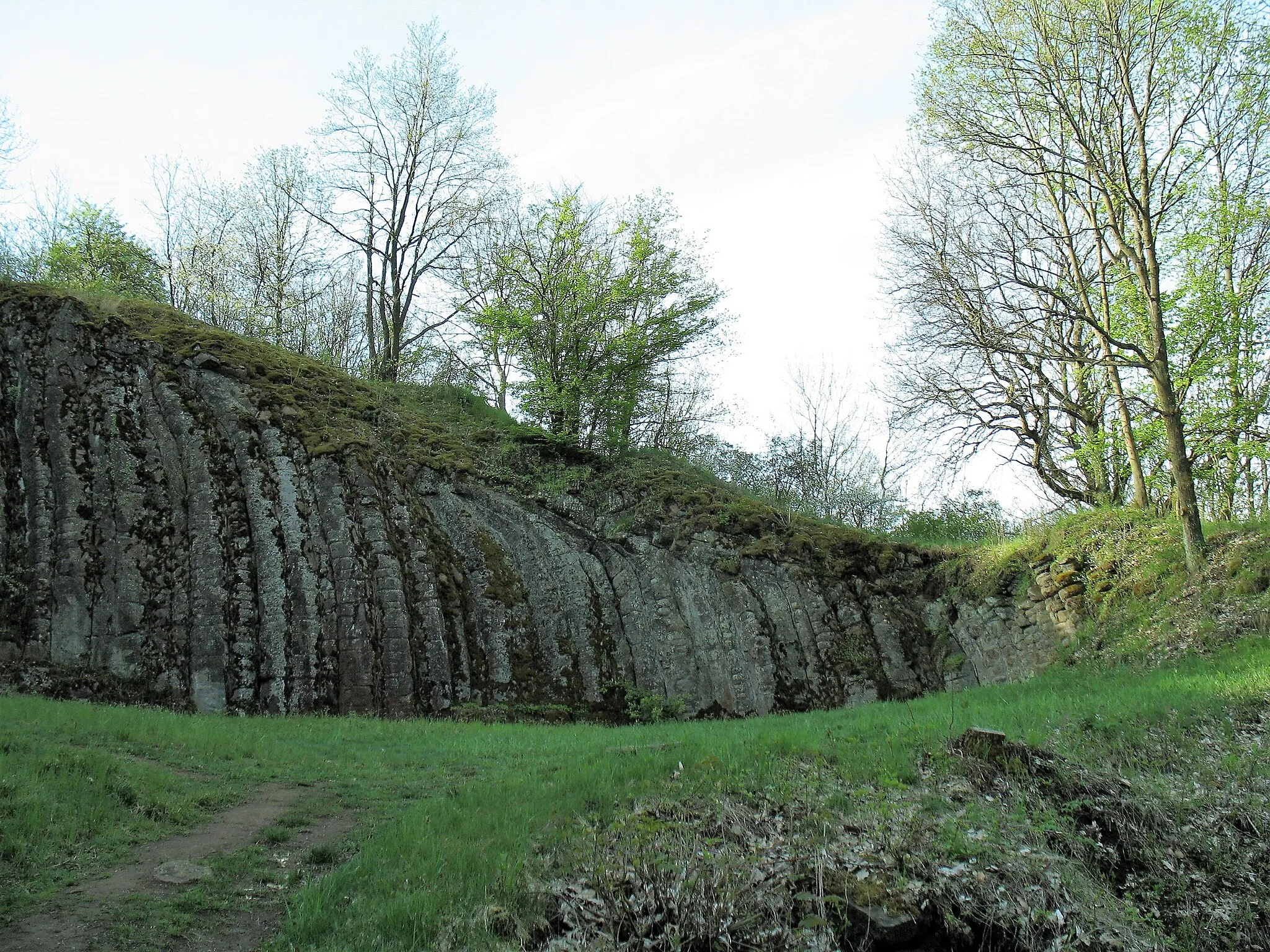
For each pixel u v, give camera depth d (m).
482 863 8.02
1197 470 23.92
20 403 21.17
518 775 11.54
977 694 17.91
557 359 30.80
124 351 22.25
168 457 21.17
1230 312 22.19
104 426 21.05
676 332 31.53
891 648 22.92
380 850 8.71
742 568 23.59
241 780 11.58
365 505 21.55
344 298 36.66
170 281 34.41
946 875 7.99
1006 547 23.56
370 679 19.52
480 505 23.78
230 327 32.22
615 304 31.25
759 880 7.66
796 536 24.44
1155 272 20.22
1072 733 11.95
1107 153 22.47
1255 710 12.41
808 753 11.20
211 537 20.17
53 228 34.09
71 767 10.30
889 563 24.41
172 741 12.84
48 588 19.20
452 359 34.09
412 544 21.88
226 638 19.20
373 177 34.88
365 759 13.22
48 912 7.45
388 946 6.86
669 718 21.64
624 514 24.77
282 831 9.64
